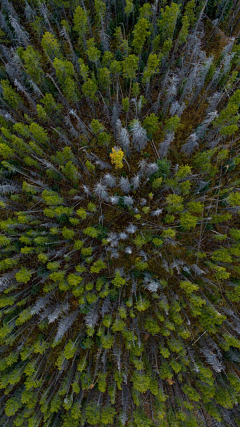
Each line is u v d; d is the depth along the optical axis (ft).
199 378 67.31
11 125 69.72
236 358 66.13
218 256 62.69
